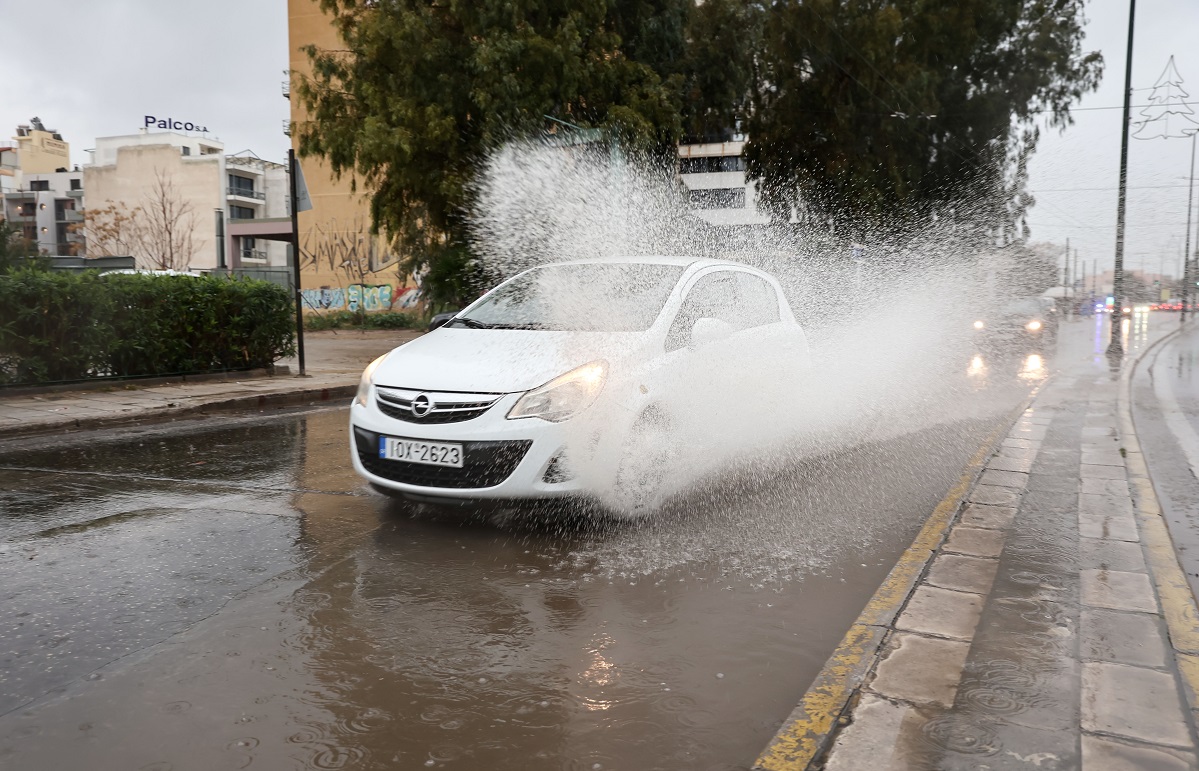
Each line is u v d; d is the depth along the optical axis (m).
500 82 15.66
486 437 4.33
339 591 3.74
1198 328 32.47
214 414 9.59
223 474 6.17
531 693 2.81
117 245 63.12
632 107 17.00
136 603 3.59
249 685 2.86
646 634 3.28
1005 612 3.35
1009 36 24.00
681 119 18.34
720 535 4.56
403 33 15.68
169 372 11.73
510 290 5.83
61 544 4.41
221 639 3.23
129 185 73.94
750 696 2.78
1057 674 2.82
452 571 4.00
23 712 2.68
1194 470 6.28
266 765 2.38
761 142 23.98
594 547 4.35
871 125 23.19
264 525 4.76
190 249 65.31
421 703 2.74
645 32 18.61
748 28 20.97
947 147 24.31
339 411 9.96
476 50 15.62
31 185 86.94
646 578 3.90
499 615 3.47
